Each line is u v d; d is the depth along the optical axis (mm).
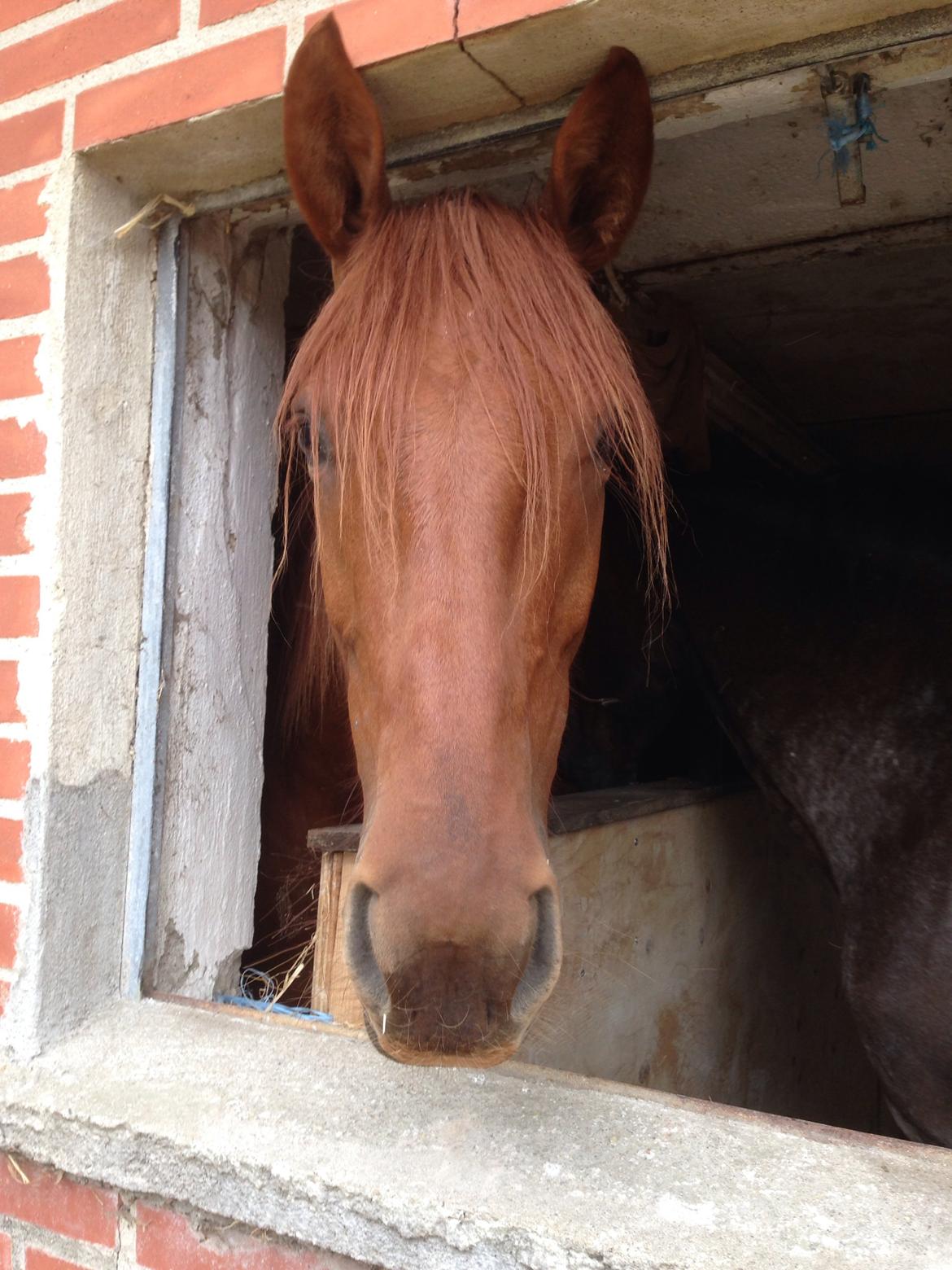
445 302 1037
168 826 1389
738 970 2307
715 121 1175
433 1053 802
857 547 1970
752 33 1001
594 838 1619
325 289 2340
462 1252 853
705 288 2230
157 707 1364
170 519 1390
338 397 1051
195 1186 994
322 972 1355
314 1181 925
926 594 1844
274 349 1599
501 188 1760
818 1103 2887
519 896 838
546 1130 991
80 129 1280
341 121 1153
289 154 1120
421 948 797
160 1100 1083
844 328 2473
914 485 2086
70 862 1274
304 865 1822
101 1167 1058
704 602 2127
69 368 1282
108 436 1338
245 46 1161
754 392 2752
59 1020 1258
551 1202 868
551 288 1085
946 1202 868
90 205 1310
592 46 1037
